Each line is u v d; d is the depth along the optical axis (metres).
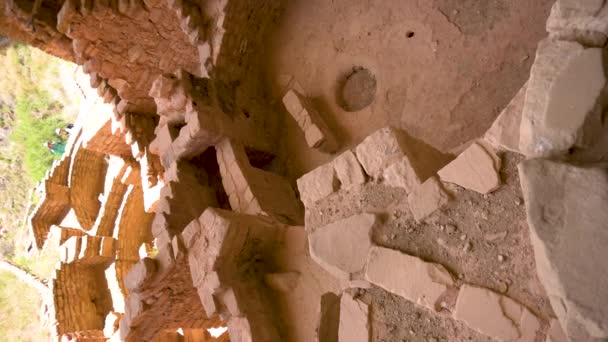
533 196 2.23
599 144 2.28
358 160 3.60
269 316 4.61
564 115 2.28
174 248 4.98
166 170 6.57
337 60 6.36
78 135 10.55
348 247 3.51
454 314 2.87
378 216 3.41
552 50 2.45
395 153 3.39
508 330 2.65
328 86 6.40
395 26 5.89
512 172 2.85
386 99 5.82
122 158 10.00
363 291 3.55
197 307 6.15
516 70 4.88
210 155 6.85
